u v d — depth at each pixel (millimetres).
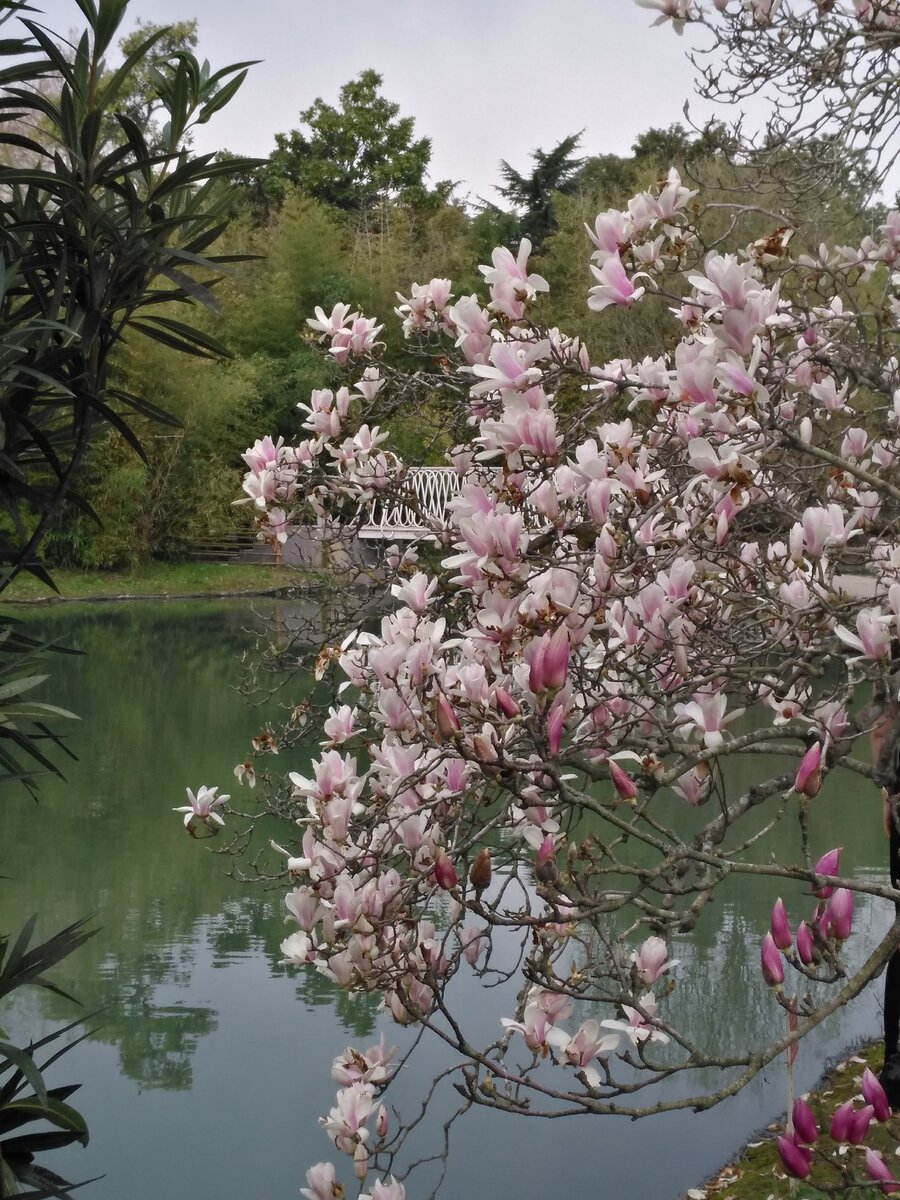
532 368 1782
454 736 1462
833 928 1472
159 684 12844
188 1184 3385
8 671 2070
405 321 3172
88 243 2012
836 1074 4035
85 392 1985
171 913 5812
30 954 2016
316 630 3828
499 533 1599
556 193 27219
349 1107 1837
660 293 1927
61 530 22828
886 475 2863
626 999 1534
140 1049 4352
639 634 1898
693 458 1578
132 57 1965
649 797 1899
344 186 39062
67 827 7316
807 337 2553
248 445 25703
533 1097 4102
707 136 2945
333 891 1863
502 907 5129
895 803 1956
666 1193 3381
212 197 2270
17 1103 1980
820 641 2246
